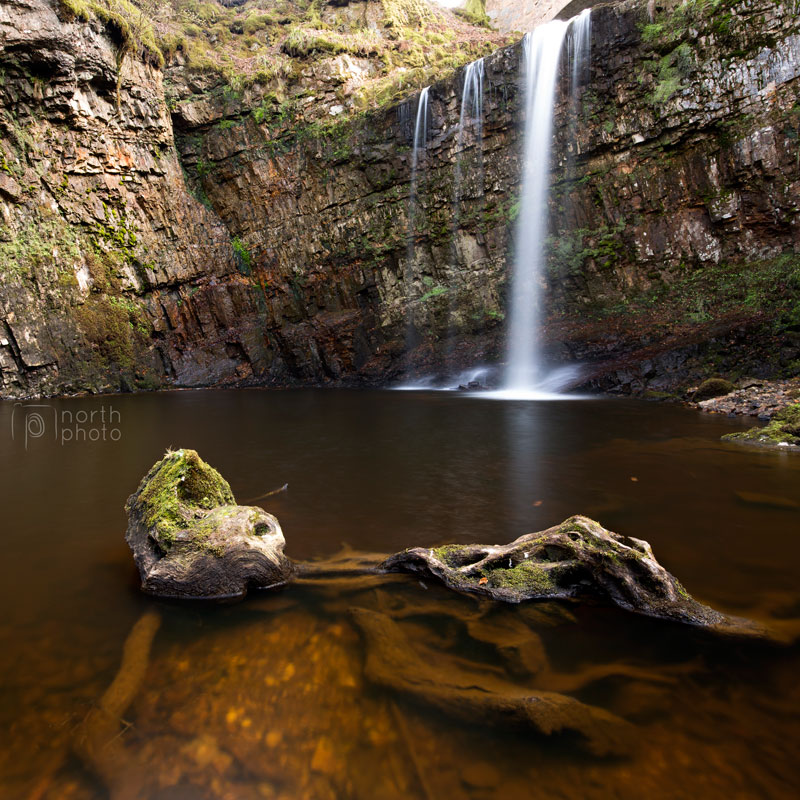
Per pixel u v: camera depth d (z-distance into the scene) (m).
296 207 22.98
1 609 2.76
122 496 5.11
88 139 19.81
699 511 4.34
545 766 1.69
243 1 31.00
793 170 15.38
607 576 2.78
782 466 5.94
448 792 1.60
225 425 10.21
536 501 4.70
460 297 20.77
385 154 21.67
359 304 22.48
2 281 17.61
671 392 13.23
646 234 17.69
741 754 1.71
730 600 2.77
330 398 15.94
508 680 2.12
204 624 2.60
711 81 16.45
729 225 16.41
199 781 1.66
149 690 2.08
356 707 1.98
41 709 1.96
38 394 17.89
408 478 5.66
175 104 22.61
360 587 2.99
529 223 19.81
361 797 1.59
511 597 2.79
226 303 22.97
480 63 20.05
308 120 22.67
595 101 18.38
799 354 12.36
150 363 21.11
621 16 17.56
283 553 3.14
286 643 2.42
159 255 21.73
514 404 12.99
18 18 17.59
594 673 2.16
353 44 24.00
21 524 4.24
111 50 19.98
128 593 2.96
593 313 18.14
